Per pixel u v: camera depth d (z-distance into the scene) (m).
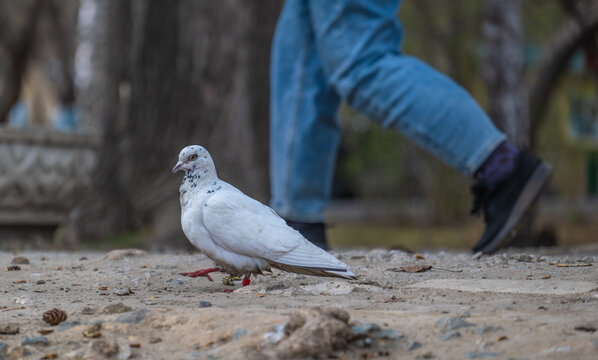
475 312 6.01
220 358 5.10
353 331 5.27
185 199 7.24
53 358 5.32
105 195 18.69
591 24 26.81
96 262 10.11
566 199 41.62
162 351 5.41
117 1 19.38
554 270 8.50
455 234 31.14
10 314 6.51
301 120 11.70
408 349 5.17
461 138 10.56
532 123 27.91
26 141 14.38
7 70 30.05
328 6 10.86
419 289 7.41
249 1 18.44
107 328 5.82
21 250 13.72
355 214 45.94
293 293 7.19
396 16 11.16
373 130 38.12
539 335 5.24
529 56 36.41
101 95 19.20
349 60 10.84
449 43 32.53
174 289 7.79
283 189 11.89
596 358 4.79
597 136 46.69
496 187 10.56
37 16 30.25
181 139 18.86
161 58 19.06
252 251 6.92
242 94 18.38
